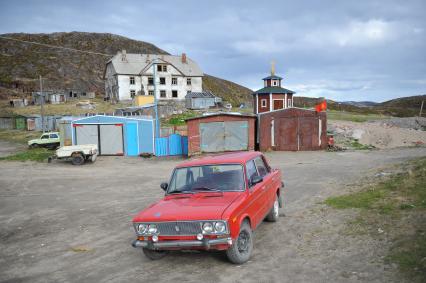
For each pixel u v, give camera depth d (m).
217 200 6.32
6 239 8.98
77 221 10.30
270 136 26.95
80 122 28.27
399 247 6.10
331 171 16.69
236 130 26.39
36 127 53.38
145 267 6.43
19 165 23.89
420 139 29.97
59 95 82.38
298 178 15.19
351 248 6.40
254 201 6.80
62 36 173.25
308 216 8.83
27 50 144.38
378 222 7.57
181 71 77.00
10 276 6.53
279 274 5.61
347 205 9.36
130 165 23.69
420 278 4.95
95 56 152.88
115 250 7.54
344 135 30.53
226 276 5.69
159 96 75.38
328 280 5.25
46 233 9.29
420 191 9.51
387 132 31.12
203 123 26.44
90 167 22.92
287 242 7.07
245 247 6.29
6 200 13.88
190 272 5.98
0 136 49.34
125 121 28.45
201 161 7.33
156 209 6.32
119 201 12.70
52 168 22.48
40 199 13.84
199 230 5.72
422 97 155.75
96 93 117.25
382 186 11.00
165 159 26.53
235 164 6.98
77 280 6.11
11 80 113.38
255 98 39.50
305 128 26.67
